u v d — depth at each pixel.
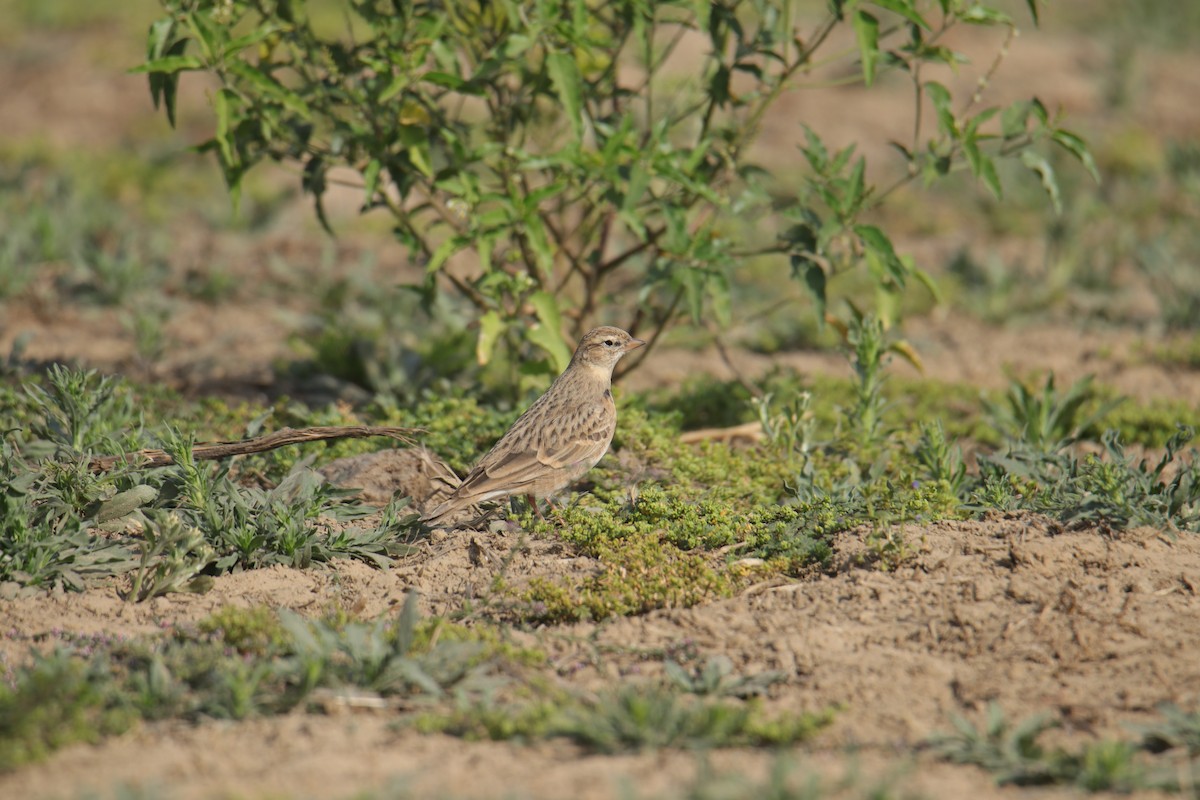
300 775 8.04
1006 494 12.82
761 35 15.01
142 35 37.22
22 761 8.09
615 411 13.52
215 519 11.80
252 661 9.59
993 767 8.27
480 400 16.91
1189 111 34.53
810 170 28.58
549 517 12.96
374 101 14.86
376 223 27.00
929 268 24.98
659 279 14.89
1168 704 8.96
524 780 7.95
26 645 10.09
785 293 23.36
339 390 17.73
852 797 7.78
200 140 31.27
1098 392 18.16
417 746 8.49
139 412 15.28
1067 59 38.41
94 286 21.88
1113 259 24.47
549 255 14.49
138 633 10.33
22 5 39.50
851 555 11.65
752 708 9.05
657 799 7.49
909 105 34.06
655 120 16.70
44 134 30.78
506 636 10.30
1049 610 10.57
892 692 9.48
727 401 17.14
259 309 22.41
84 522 11.85
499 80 16.34
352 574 11.73
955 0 14.37
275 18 14.73
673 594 10.98
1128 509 11.98
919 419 16.98
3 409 15.39
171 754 8.30
